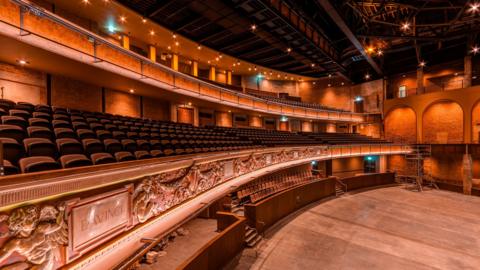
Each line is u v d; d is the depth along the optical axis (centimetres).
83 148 409
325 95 2528
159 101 1243
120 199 316
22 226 198
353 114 2292
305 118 2069
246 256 753
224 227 841
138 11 1052
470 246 847
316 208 1249
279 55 1769
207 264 568
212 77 1908
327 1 1060
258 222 885
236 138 1244
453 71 1908
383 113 2227
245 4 1098
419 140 1977
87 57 648
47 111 567
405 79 2167
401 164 2105
